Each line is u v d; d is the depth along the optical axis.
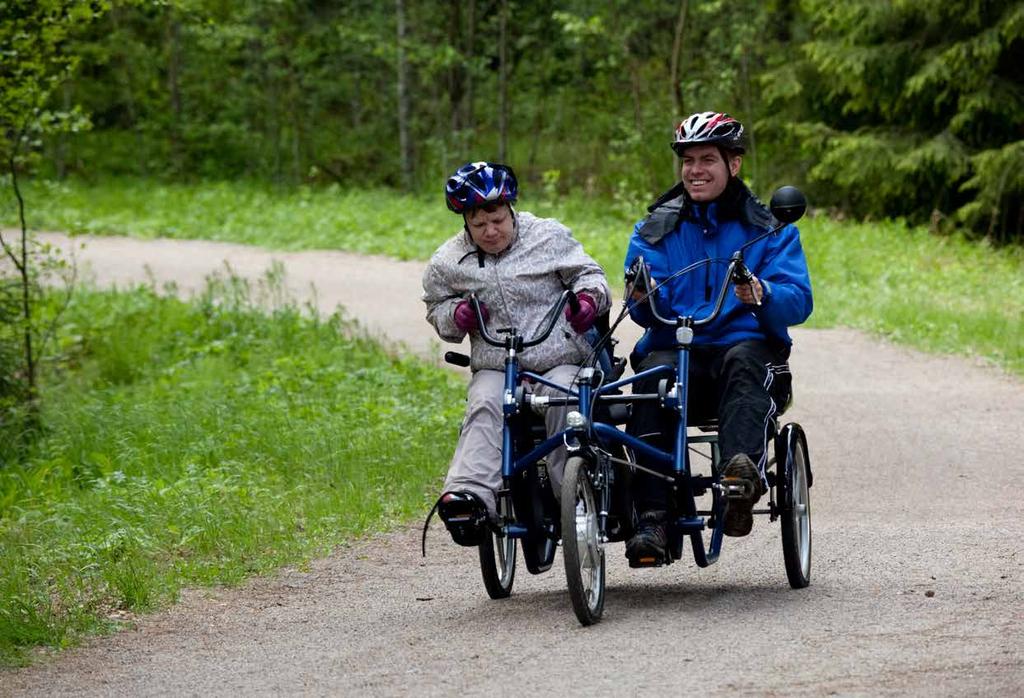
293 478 24.86
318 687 13.01
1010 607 14.75
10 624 15.55
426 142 84.75
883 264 55.62
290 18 92.06
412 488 23.50
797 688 11.80
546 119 93.38
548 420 14.99
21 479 25.52
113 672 14.10
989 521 20.12
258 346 39.34
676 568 18.05
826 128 70.31
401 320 45.09
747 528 14.51
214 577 18.44
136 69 98.06
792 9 77.44
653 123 84.56
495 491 14.94
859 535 19.39
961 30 65.44
